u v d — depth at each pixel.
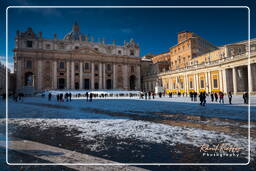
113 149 5.27
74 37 83.31
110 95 54.91
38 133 7.21
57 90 57.81
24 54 59.59
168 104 19.84
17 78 58.00
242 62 32.38
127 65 75.94
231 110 13.42
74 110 15.10
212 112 12.59
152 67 74.81
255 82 31.30
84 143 5.86
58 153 4.93
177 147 5.39
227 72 36.81
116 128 7.95
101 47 73.25
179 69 52.09
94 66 69.62
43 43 62.97
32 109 16.22
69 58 65.62
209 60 43.72
